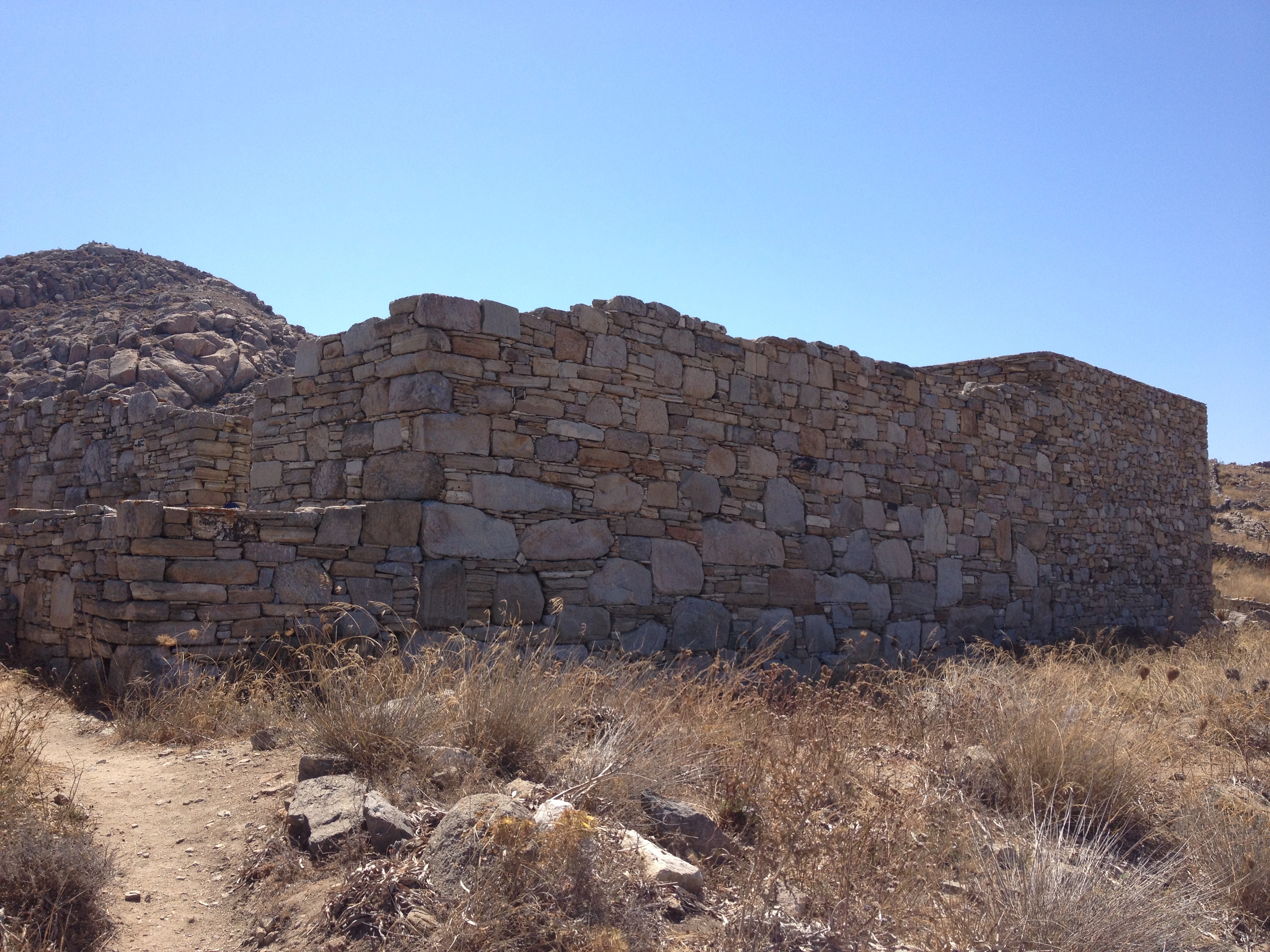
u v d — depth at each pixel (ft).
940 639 39.27
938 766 19.01
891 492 38.22
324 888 12.19
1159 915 13.08
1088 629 48.01
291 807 14.05
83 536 24.84
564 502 28.14
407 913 11.34
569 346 28.71
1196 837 16.65
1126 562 51.67
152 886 12.76
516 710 17.03
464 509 26.05
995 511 43.11
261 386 31.48
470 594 25.91
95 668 23.15
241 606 22.68
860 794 17.08
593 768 15.58
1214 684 28.04
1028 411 45.78
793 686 29.12
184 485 38.47
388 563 24.73
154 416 40.86
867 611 36.58
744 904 12.16
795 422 34.96
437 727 16.71
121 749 19.03
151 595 21.66
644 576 29.78
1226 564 85.87
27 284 108.27
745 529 32.83
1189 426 59.36
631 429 29.99
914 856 14.26
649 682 22.54
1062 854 14.64
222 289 120.88
